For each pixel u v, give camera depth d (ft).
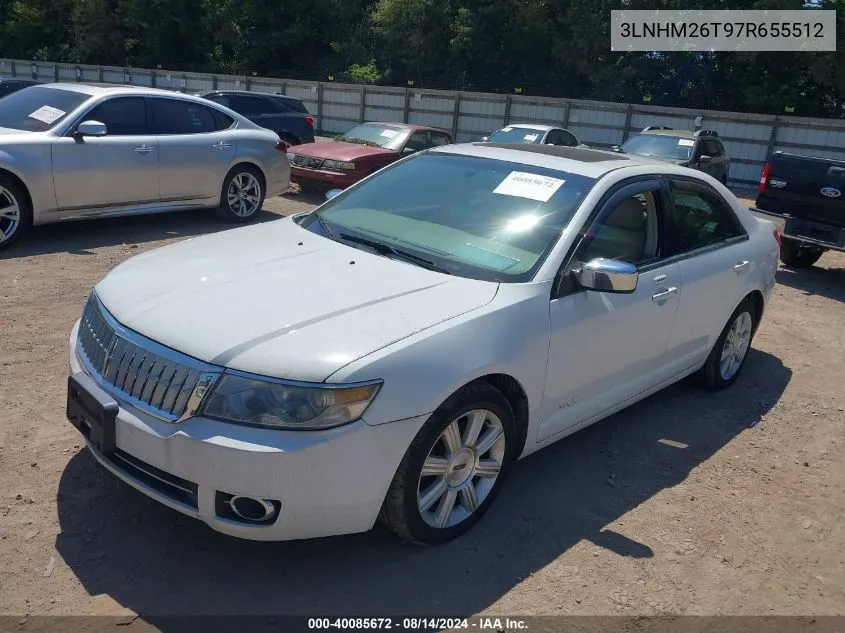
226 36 142.72
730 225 16.88
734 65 114.93
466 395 10.25
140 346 9.61
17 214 24.39
